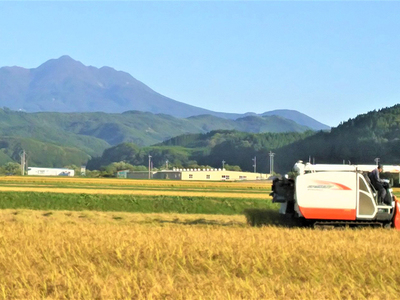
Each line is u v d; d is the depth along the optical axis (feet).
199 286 44.50
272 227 88.63
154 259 56.85
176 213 143.43
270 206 153.79
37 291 44.47
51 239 66.69
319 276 50.37
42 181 334.65
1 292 43.93
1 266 53.11
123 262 55.42
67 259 56.24
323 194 90.63
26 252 58.29
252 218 107.86
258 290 43.57
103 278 47.96
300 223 96.37
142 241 65.00
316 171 91.76
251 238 68.69
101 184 291.17
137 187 256.93
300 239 69.62
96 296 42.52
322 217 90.43
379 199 90.99
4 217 119.65
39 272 50.47
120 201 154.30
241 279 46.73
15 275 48.83
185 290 43.50
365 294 44.09
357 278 50.26
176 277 49.44
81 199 155.43
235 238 68.69
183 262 55.01
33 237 68.74
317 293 43.06
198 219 124.16
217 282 46.03
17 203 152.87
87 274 49.08
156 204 152.87
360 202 90.12
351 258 56.59
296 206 92.79
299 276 50.90
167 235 71.72
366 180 90.79
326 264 54.19
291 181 96.94
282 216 105.29
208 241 65.67
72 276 48.16
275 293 43.39
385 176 96.94
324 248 61.82
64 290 44.52
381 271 51.72
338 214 90.22
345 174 90.68
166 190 219.00
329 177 90.89
